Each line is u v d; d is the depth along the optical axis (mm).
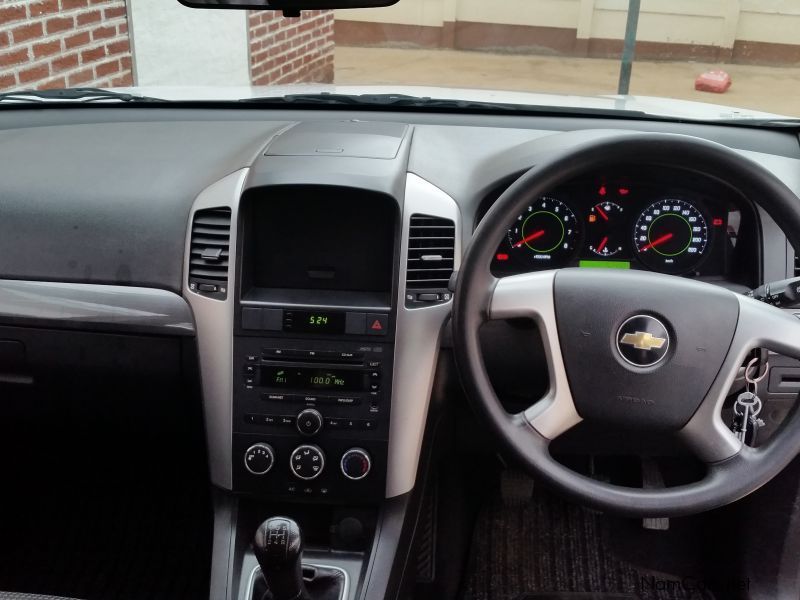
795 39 8062
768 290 1342
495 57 9320
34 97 2029
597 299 1269
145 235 1580
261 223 1529
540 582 2047
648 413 1287
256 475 1536
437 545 2080
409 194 1495
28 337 1641
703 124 1875
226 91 2125
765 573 1901
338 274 1552
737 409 1480
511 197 1226
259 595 1523
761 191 1220
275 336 1493
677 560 2111
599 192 1637
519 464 1315
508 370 1666
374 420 1506
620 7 9320
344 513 1571
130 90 2125
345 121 1797
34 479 2160
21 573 1966
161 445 1924
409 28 9328
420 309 1483
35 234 1616
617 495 1274
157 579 1966
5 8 3621
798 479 1785
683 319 1253
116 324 1587
